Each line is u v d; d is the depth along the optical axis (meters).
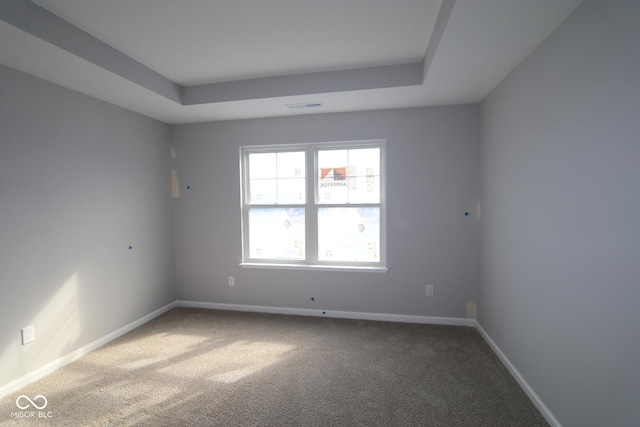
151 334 2.94
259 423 1.73
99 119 2.72
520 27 1.64
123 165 2.98
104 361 2.44
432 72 2.23
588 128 1.39
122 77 2.26
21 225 2.12
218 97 2.85
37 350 2.21
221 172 3.53
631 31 1.14
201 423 1.73
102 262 2.75
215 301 3.64
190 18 1.84
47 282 2.29
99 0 1.65
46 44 1.77
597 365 1.34
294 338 2.82
